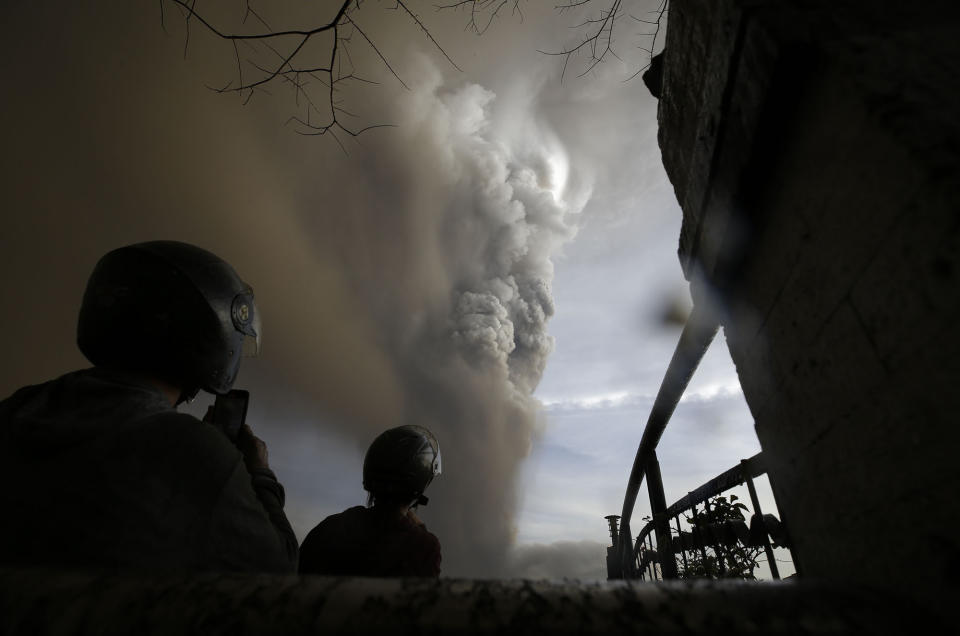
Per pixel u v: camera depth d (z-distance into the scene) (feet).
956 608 1.11
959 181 0.97
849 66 1.28
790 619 1.08
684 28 2.09
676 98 2.31
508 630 1.02
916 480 1.21
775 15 1.48
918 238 1.10
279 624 1.03
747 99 1.65
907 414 1.22
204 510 2.24
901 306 1.20
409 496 5.83
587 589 1.17
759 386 2.14
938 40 1.25
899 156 1.12
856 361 1.42
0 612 1.08
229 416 3.64
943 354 1.08
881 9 1.39
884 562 1.37
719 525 6.85
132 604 1.08
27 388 2.58
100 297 2.90
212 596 1.11
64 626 1.03
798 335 1.73
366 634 1.01
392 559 5.28
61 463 2.10
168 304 2.91
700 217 2.24
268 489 3.34
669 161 2.57
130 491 2.09
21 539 1.96
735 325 2.33
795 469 1.90
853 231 1.35
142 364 2.85
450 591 1.15
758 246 1.95
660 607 1.10
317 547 5.48
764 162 1.75
